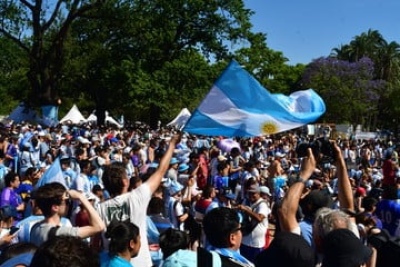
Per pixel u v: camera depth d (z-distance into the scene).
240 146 18.86
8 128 22.70
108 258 3.76
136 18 33.97
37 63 30.39
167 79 35.84
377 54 74.62
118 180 4.59
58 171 6.31
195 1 36.88
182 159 13.77
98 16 32.50
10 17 29.33
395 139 47.75
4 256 3.00
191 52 38.66
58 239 2.29
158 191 6.71
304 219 4.42
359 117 55.75
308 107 6.54
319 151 4.03
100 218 4.11
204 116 5.53
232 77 5.53
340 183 4.09
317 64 53.62
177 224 8.08
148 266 4.41
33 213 5.17
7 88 42.47
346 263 2.82
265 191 9.11
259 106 5.59
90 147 15.97
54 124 29.86
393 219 7.29
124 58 37.12
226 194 9.30
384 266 4.12
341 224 3.34
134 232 3.81
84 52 36.56
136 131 28.38
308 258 2.94
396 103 58.62
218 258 3.31
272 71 55.22
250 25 38.50
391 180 12.65
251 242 7.54
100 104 40.62
